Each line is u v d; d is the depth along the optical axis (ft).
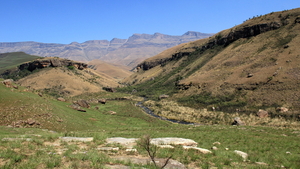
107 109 270.87
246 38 431.02
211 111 238.27
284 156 49.80
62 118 137.49
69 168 31.14
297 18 352.90
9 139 49.52
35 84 453.17
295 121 159.63
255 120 181.27
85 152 42.65
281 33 346.54
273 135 82.74
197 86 337.72
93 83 568.00
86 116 179.11
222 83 297.94
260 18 444.14
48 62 570.05
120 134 80.79
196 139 71.00
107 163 36.22
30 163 31.96
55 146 47.78
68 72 550.36
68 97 402.31
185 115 247.50
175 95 363.35
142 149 46.65
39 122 117.80
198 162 40.78
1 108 120.37
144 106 356.38
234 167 38.73
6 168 29.60
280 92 209.97
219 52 477.36
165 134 81.20
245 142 67.36
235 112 215.72
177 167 36.86
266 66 274.57
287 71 234.79
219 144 62.95
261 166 39.99
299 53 255.91
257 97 224.12
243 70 300.40
